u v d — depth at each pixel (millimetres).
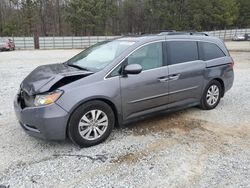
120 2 64125
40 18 55500
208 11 56062
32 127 3770
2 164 3465
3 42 26906
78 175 3256
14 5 48406
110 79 4008
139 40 4488
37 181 3131
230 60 5859
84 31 52875
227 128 4703
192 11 56000
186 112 5473
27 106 3830
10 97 6562
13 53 22531
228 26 61188
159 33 4957
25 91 3898
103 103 3957
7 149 3854
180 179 3193
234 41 44969
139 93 4305
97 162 3537
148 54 4477
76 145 3955
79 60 4730
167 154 3766
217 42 5711
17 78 9266
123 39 4785
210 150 3893
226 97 6723
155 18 59500
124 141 4133
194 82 5113
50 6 57906
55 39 34719
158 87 4531
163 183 3117
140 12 64375
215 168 3428
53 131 3637
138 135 4355
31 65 13297
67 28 57344
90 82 3857
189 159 3637
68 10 52312
